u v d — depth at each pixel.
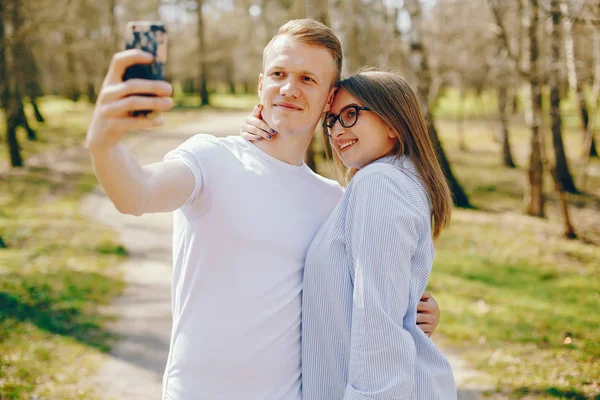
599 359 4.43
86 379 4.21
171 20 39.16
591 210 11.77
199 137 1.73
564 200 9.30
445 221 1.86
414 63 11.51
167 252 8.09
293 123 1.73
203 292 1.66
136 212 1.31
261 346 1.67
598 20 8.04
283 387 1.72
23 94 19.78
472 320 5.35
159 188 1.40
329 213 1.88
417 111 1.84
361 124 1.81
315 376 1.71
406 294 1.58
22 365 4.35
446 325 5.23
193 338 1.67
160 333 5.16
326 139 2.17
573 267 7.40
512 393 3.92
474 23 13.83
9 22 14.13
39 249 7.78
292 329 1.75
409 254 1.59
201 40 36.31
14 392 3.92
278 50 1.74
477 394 3.93
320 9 11.81
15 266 6.87
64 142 20.27
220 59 40.16
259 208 1.67
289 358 1.74
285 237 1.70
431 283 6.57
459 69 19.66
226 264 1.65
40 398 3.87
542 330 5.08
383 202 1.58
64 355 4.59
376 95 1.79
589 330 5.07
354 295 1.56
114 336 5.06
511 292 6.32
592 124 12.29
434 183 1.82
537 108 9.68
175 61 38.84
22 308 5.52
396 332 1.50
